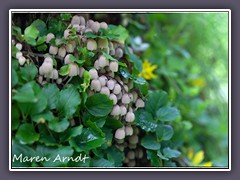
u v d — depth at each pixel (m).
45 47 0.32
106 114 0.31
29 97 0.27
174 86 0.60
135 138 0.36
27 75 0.29
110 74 0.33
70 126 0.30
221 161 0.70
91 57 0.32
